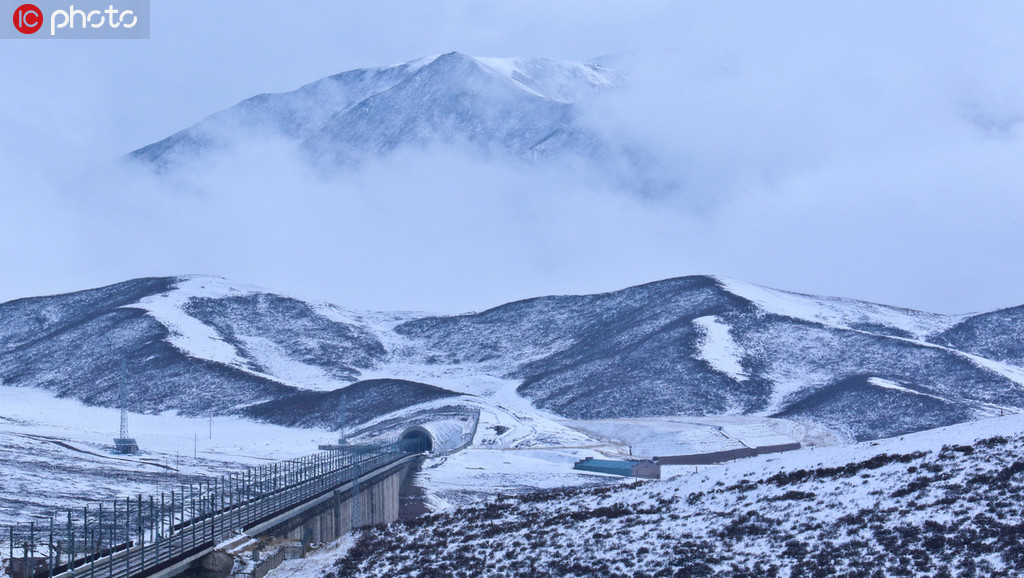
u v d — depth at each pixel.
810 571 48.03
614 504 70.75
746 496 64.50
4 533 69.25
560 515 68.75
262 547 64.50
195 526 64.44
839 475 64.31
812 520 56.12
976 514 51.16
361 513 91.50
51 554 47.22
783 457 75.69
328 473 94.31
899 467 62.72
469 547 61.81
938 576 44.50
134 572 49.50
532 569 54.94
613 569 53.28
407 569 57.84
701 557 52.88
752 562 50.94
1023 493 52.78
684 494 69.44
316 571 60.75
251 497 86.00
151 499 57.47
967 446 63.81
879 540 50.34
